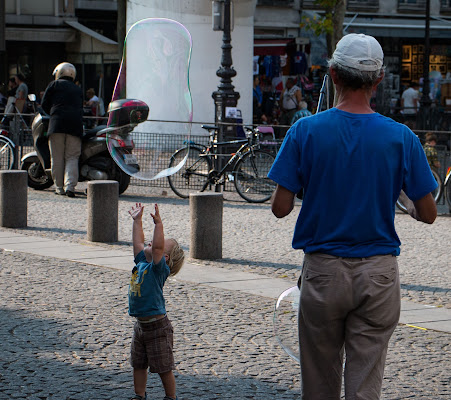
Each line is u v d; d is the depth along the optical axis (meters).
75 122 15.86
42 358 6.29
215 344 6.84
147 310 5.05
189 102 15.30
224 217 14.41
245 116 26.89
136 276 5.11
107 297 8.39
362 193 3.90
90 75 34.84
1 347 6.52
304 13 37.00
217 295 8.61
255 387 5.82
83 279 9.23
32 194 16.45
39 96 35.72
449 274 10.13
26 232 12.39
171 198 16.73
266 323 7.55
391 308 3.93
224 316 7.76
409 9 38.88
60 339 6.82
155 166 15.98
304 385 4.07
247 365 6.31
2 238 11.80
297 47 33.41
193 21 25.97
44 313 7.66
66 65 15.98
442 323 7.73
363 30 37.38
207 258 10.66
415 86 35.75
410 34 37.84
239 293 8.73
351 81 3.95
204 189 16.78
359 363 3.89
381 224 3.95
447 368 6.39
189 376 6.00
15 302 8.05
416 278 9.88
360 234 3.91
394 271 3.96
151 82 15.23
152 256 5.06
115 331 7.12
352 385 3.85
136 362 5.20
